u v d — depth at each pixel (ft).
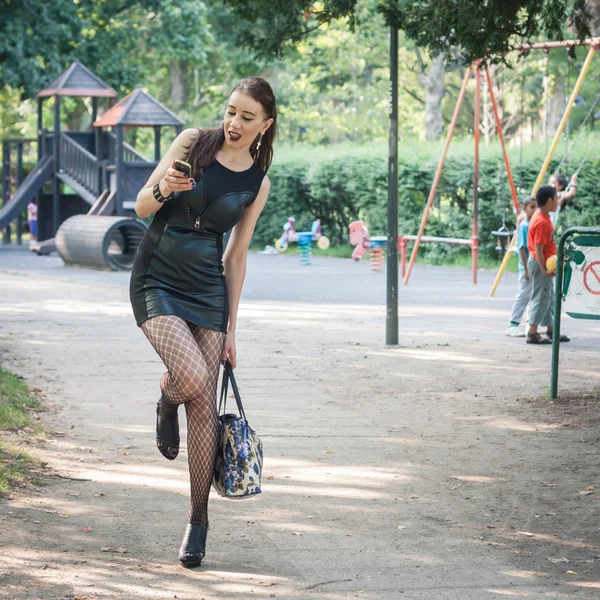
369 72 170.71
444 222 87.92
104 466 22.58
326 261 92.48
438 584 15.99
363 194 97.30
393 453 24.38
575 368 35.73
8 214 102.17
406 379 33.81
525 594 15.61
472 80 198.59
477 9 32.63
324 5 38.14
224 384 17.72
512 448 24.89
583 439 25.71
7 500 19.43
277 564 16.79
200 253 16.70
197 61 128.26
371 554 17.37
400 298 59.26
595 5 37.78
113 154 101.04
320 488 21.42
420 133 180.04
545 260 40.65
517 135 170.09
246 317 49.98
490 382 33.27
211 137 16.65
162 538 17.88
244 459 16.67
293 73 164.14
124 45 139.74
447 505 20.30
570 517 19.56
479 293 62.03
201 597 15.15
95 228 80.53
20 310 52.11
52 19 115.85
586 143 78.38
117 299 57.93
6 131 198.70
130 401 29.86
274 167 108.17
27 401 28.76
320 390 32.04
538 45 56.39
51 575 15.72
